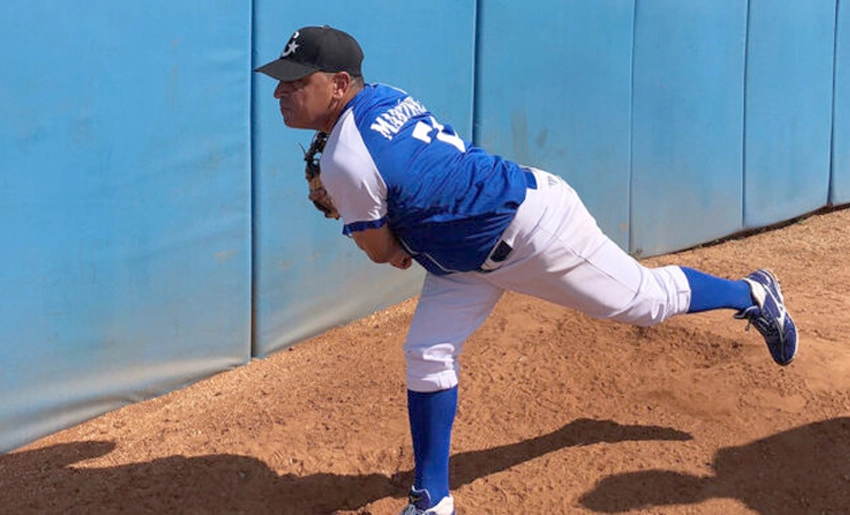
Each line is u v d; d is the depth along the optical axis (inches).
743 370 233.6
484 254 168.9
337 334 292.8
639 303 180.7
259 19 254.7
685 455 205.0
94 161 230.2
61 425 236.1
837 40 431.5
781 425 211.6
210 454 215.3
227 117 254.4
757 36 391.5
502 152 321.4
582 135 342.0
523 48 318.3
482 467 208.2
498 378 245.3
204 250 257.3
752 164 404.2
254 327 274.4
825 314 278.5
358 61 166.4
